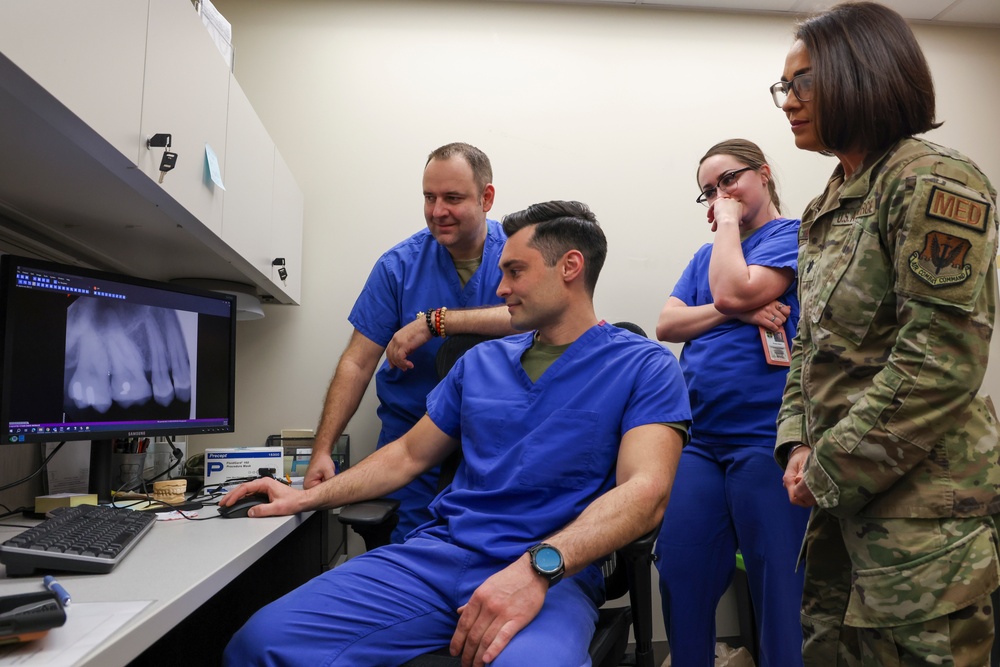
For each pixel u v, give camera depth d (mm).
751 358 1734
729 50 2773
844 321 1075
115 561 908
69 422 1322
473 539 1191
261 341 2475
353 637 1073
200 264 1981
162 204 1396
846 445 995
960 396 950
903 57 1065
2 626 603
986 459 983
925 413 946
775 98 1257
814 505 1147
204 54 1545
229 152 1720
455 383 1467
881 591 976
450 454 1521
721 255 1793
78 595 787
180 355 1616
